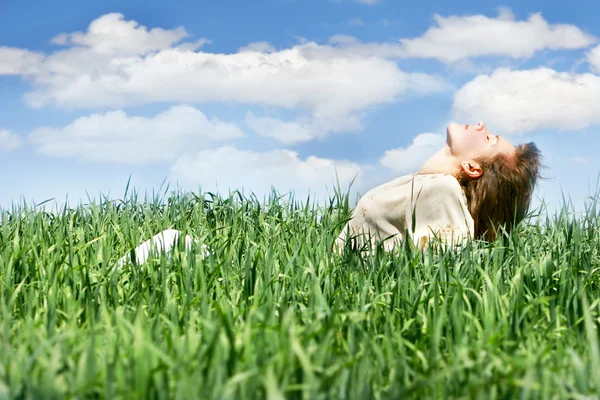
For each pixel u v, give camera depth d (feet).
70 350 6.93
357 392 5.89
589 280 10.98
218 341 6.30
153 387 5.74
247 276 10.11
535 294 10.30
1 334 7.48
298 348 5.69
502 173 14.55
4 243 13.05
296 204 19.03
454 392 6.07
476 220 14.78
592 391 6.01
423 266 11.39
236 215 17.47
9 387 5.91
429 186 14.02
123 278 11.18
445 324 8.16
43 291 9.98
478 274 11.23
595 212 15.29
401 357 6.77
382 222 14.48
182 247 11.77
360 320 8.00
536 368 6.15
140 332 6.13
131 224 16.16
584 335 8.01
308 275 10.51
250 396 5.53
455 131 14.94
